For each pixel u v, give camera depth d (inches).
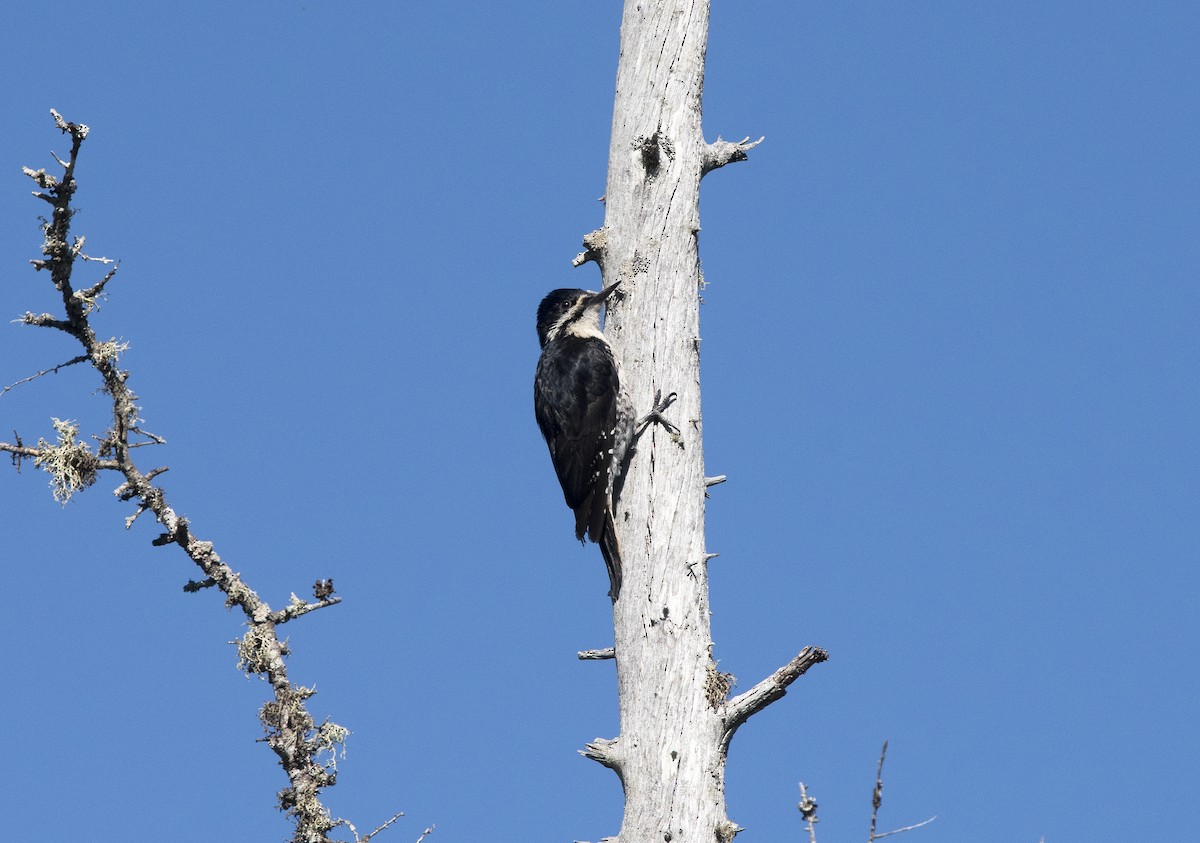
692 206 528.1
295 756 442.9
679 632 470.9
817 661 457.7
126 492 464.1
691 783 451.2
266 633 457.7
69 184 445.1
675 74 537.3
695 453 500.1
